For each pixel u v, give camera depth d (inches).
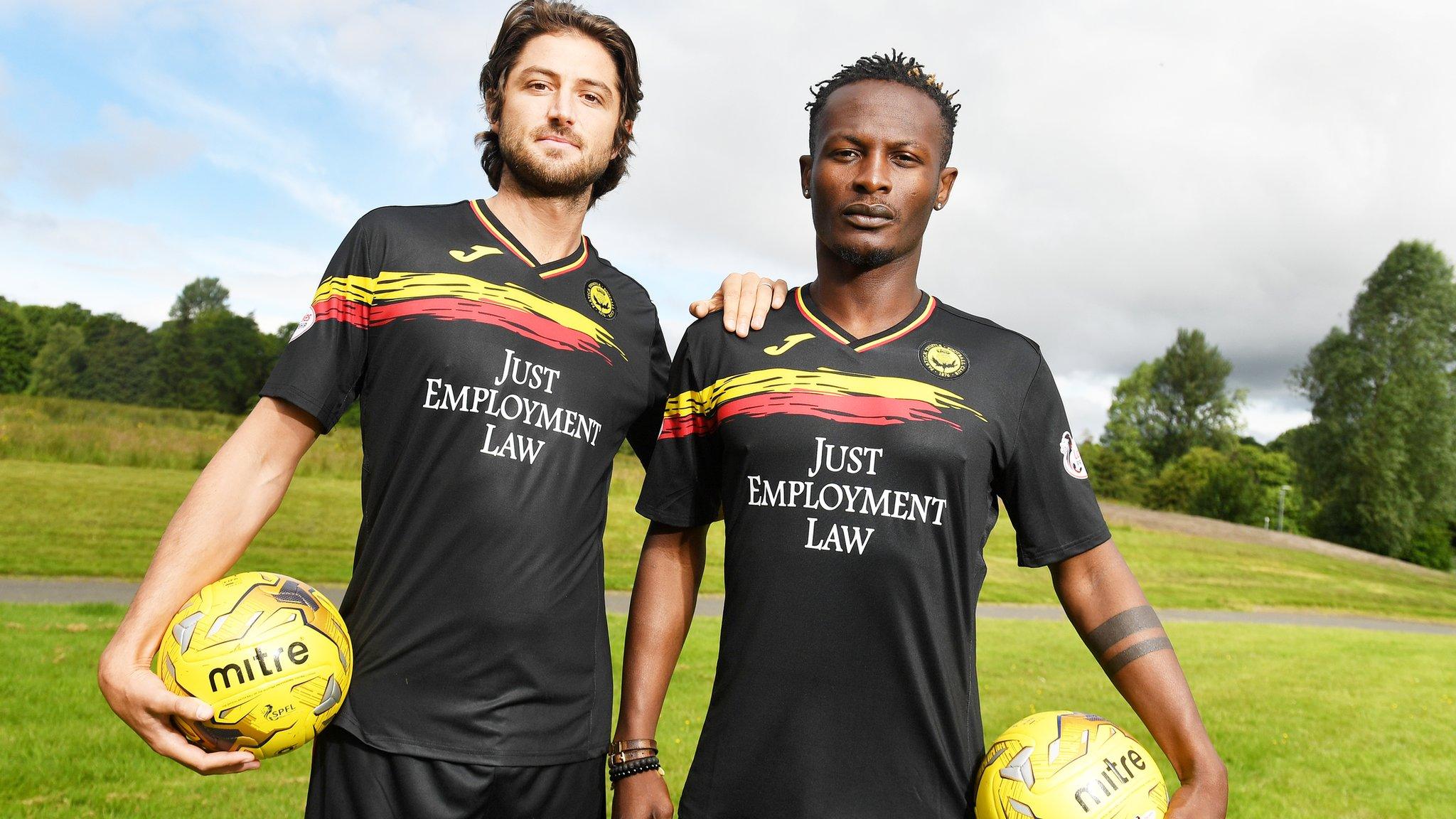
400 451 93.7
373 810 88.3
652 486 98.2
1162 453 3435.0
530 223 103.1
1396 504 2046.0
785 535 85.3
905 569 83.7
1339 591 1026.7
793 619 84.1
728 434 90.2
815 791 81.4
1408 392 2081.7
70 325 2143.2
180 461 976.3
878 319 92.3
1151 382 3548.2
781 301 96.0
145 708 80.2
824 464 85.7
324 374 92.7
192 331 2006.6
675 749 225.9
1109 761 81.9
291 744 84.9
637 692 94.9
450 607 90.3
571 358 98.3
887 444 85.5
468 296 95.6
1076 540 89.6
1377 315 2175.2
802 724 82.7
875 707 83.0
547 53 102.3
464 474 91.9
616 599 558.9
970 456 86.3
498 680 90.8
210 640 82.0
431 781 88.8
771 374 89.7
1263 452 3275.1
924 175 91.0
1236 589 962.1
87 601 419.8
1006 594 755.4
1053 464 90.0
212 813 172.2
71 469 876.6
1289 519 2709.2
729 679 86.7
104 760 196.4
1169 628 590.9
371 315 96.0
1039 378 92.0
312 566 577.9
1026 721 87.1
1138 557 1089.4
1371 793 232.1
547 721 93.4
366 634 92.2
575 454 97.2
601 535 102.6
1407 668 438.6
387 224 97.7
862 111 90.7
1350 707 333.1
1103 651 89.9
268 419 91.6
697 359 96.1
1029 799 80.4
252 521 89.4
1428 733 296.8
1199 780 83.4
